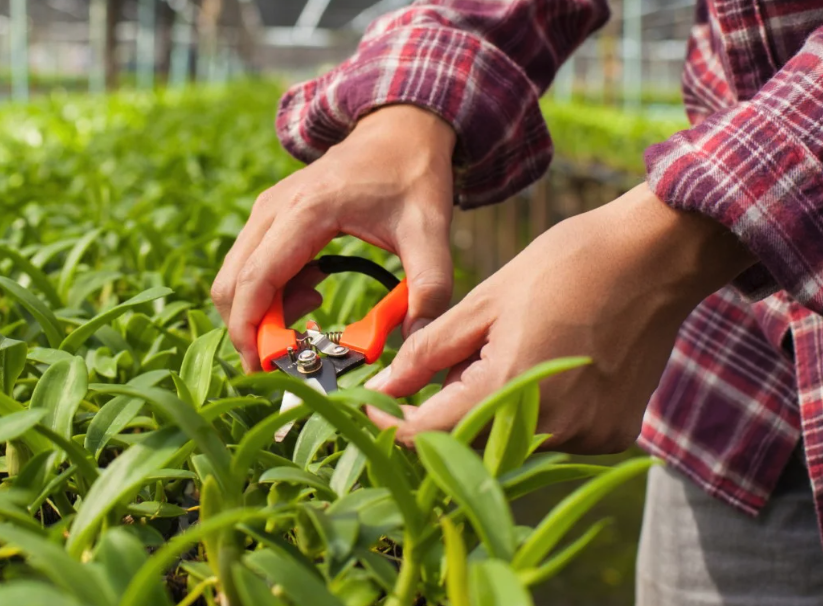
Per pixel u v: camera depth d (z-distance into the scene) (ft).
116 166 10.85
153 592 1.97
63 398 2.74
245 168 11.05
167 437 2.31
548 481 2.44
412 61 4.26
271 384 2.00
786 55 4.34
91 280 4.73
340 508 2.29
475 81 4.28
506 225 24.77
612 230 3.00
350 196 3.66
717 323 5.79
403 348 3.05
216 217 6.76
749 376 5.60
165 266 5.20
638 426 3.23
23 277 5.07
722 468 5.60
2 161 12.00
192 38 81.41
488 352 2.91
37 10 84.48
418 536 2.12
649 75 79.97
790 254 3.04
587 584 10.55
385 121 4.10
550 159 5.07
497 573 1.62
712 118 3.20
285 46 158.30
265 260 3.50
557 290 2.89
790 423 5.42
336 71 4.87
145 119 19.83
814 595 5.66
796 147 3.03
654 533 6.24
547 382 2.89
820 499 4.66
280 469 2.39
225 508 2.25
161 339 3.98
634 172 22.56
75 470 2.55
